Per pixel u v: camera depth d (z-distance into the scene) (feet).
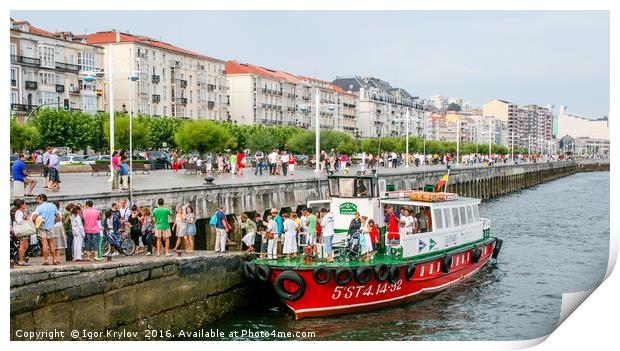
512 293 89.97
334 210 87.71
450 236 91.76
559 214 203.92
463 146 487.61
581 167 620.08
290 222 79.56
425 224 88.17
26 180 88.43
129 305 60.95
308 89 508.53
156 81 347.36
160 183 116.98
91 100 310.24
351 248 78.43
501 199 279.28
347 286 74.43
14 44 268.00
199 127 239.09
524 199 275.18
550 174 451.53
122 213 77.25
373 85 621.72
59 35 303.89
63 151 257.14
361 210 86.58
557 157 607.37
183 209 79.05
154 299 64.18
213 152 246.27
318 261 77.46
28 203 70.85
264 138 313.32
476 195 280.10
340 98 552.41
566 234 154.20
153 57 345.72
